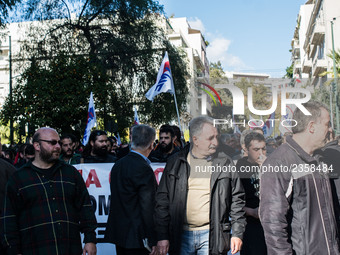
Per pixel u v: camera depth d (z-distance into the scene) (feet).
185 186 11.70
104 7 71.05
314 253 9.11
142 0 70.74
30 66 63.62
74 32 72.18
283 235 9.14
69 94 56.85
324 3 113.29
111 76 71.46
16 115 58.18
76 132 32.04
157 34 75.92
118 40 69.56
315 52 145.69
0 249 11.99
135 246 12.50
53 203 11.50
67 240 11.48
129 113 72.90
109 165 17.74
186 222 11.80
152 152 19.93
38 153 11.80
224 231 11.38
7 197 11.38
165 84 27.61
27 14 69.56
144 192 12.72
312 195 9.32
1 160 13.34
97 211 17.57
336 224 9.51
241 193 11.74
